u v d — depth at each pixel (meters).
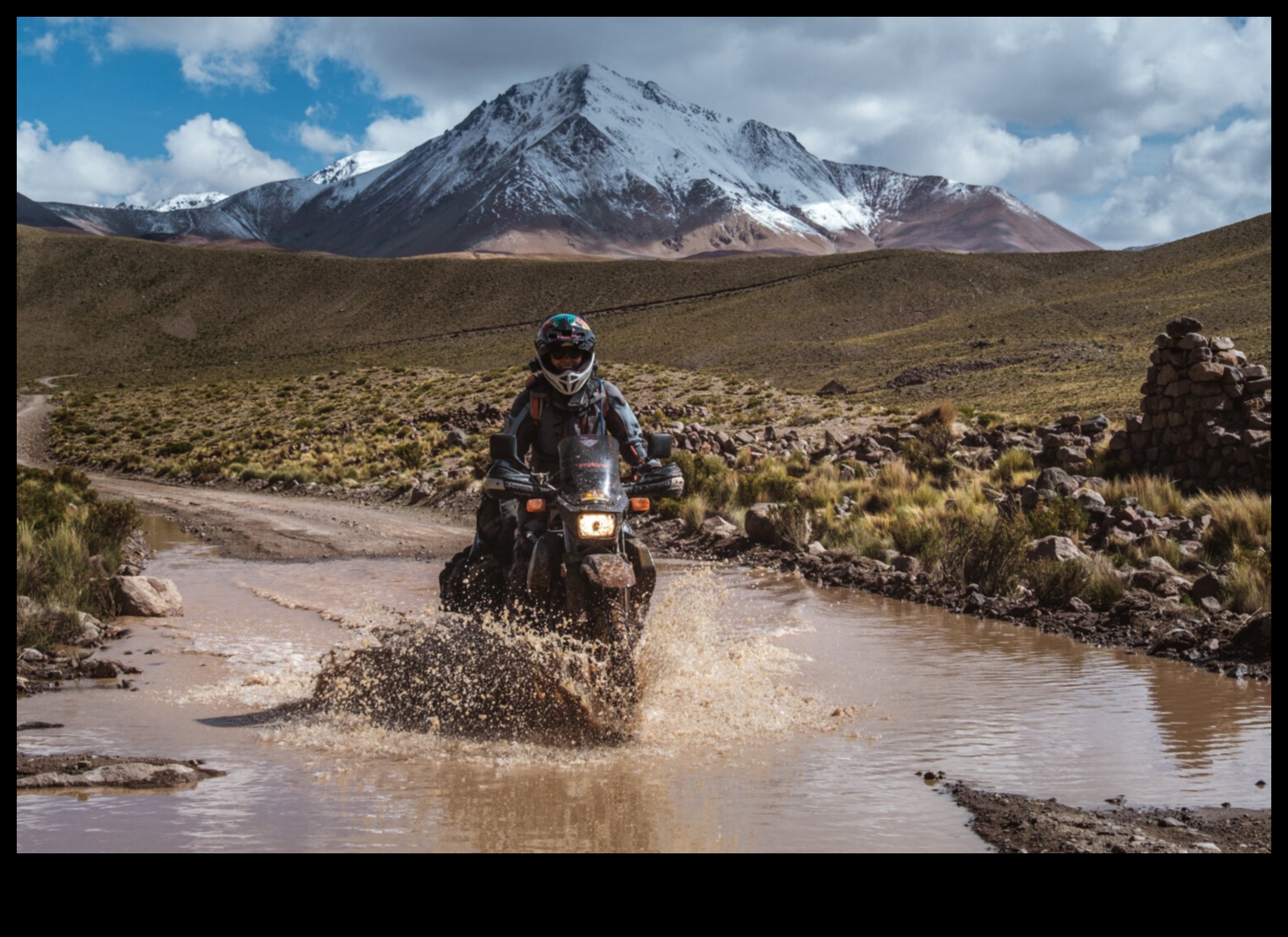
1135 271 146.00
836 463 24.92
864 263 189.25
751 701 7.15
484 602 7.28
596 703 6.29
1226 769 5.65
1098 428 22.52
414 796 5.14
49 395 114.75
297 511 25.91
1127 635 9.58
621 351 149.38
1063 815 4.88
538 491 6.65
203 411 69.06
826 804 5.03
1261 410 17.42
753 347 140.62
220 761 5.84
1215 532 13.05
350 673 7.35
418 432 46.12
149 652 9.29
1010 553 12.12
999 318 122.88
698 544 17.44
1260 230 140.00
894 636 9.73
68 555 12.27
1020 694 7.40
